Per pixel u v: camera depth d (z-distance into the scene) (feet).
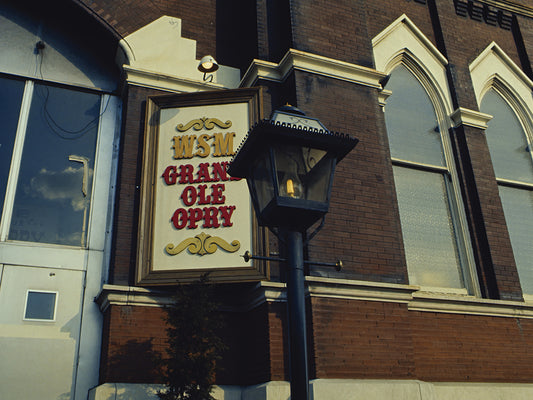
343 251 22.57
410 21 32.99
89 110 27.14
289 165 12.27
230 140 24.48
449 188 29.84
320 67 26.20
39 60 27.09
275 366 20.24
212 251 22.38
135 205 23.95
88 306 22.91
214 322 19.31
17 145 25.05
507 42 36.86
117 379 20.16
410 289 22.33
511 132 33.86
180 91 27.04
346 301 21.40
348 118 25.76
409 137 30.25
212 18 30.40
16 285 22.33
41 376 21.04
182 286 19.98
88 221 24.71
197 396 17.84
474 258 27.96
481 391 22.99
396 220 25.34
